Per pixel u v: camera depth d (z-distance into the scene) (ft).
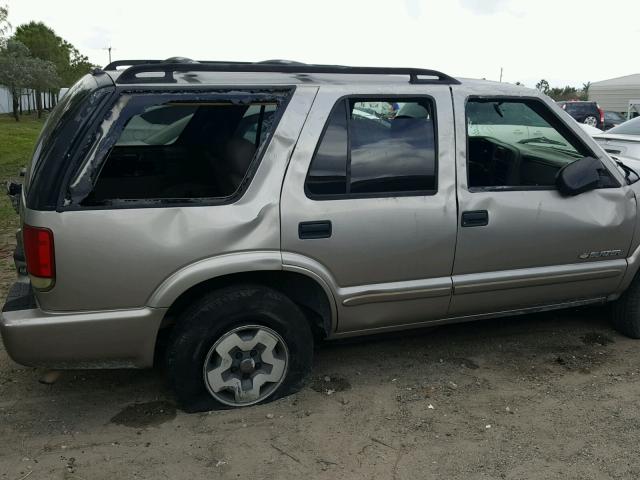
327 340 11.85
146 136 12.27
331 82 10.82
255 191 10.18
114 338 9.77
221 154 11.98
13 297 10.07
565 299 13.09
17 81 117.60
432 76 11.78
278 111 10.37
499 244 11.91
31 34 163.02
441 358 13.15
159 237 9.64
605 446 10.03
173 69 9.91
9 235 22.59
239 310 10.32
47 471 9.13
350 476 9.18
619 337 14.30
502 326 14.84
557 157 12.76
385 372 12.48
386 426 10.52
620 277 13.26
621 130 27.66
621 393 11.73
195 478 9.07
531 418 10.84
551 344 13.89
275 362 10.89
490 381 12.17
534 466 9.50
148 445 9.84
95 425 10.39
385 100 11.05
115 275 9.53
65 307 9.49
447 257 11.57
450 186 11.43
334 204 10.62
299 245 10.42
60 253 9.25
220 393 10.72
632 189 13.16
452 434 10.32
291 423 10.52
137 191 11.53
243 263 10.03
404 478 9.16
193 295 10.45
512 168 12.29
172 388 10.43
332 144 10.66
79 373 12.17
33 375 12.03
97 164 9.43
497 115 12.15
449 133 11.46
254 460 9.51
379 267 11.10
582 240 12.60
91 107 9.45
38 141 10.97
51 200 9.21
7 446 9.73
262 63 11.03
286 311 10.65
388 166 11.05
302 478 9.12
